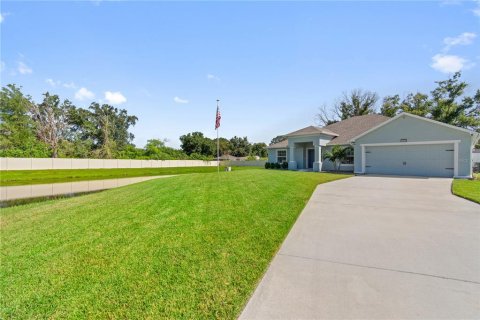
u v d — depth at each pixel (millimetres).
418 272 3355
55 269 3676
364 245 4312
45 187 18344
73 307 2779
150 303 2801
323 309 2605
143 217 6324
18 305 2840
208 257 3906
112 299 2902
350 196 8648
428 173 15867
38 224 6242
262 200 7793
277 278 3256
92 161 36875
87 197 10797
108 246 4488
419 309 2576
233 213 6363
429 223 5523
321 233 4930
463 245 4254
